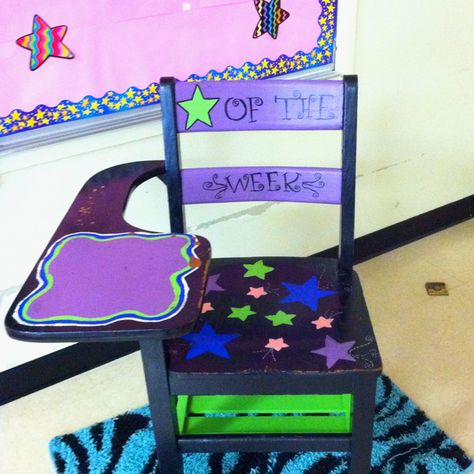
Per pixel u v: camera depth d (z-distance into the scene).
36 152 1.29
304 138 1.67
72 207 1.06
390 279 1.91
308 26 1.52
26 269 1.43
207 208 1.63
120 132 1.38
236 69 1.48
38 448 1.40
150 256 0.90
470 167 2.09
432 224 2.13
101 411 1.49
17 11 1.17
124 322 0.78
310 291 1.16
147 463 1.34
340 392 1.00
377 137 1.82
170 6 1.32
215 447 1.09
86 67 1.29
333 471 1.30
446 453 1.33
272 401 1.17
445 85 1.86
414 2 1.66
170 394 1.02
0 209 1.33
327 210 1.85
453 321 1.72
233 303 1.14
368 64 1.68
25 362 1.53
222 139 1.55
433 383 1.52
